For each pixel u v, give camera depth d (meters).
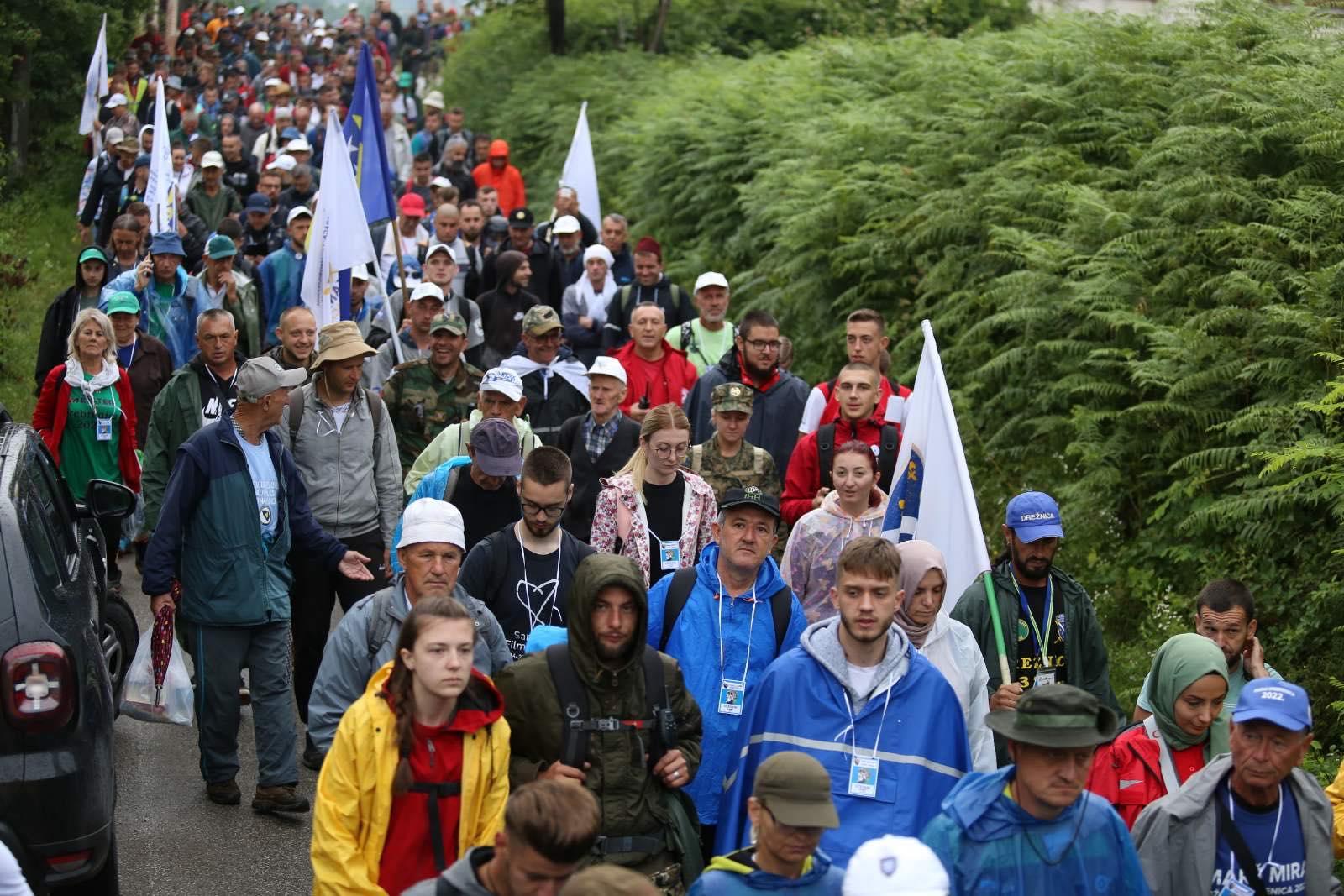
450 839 5.96
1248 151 14.25
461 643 5.84
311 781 10.12
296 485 9.48
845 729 6.66
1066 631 7.88
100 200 26.03
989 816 5.57
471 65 41.72
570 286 17.47
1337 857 6.89
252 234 21.44
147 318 15.63
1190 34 16.64
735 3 36.91
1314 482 11.27
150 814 9.41
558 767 6.24
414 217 20.77
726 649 7.48
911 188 17.97
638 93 33.31
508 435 8.63
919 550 7.27
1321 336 11.96
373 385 13.97
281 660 9.39
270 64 49.16
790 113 23.19
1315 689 10.47
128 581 14.24
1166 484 12.90
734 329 14.20
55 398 12.48
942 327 16.58
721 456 10.02
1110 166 16.00
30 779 6.68
